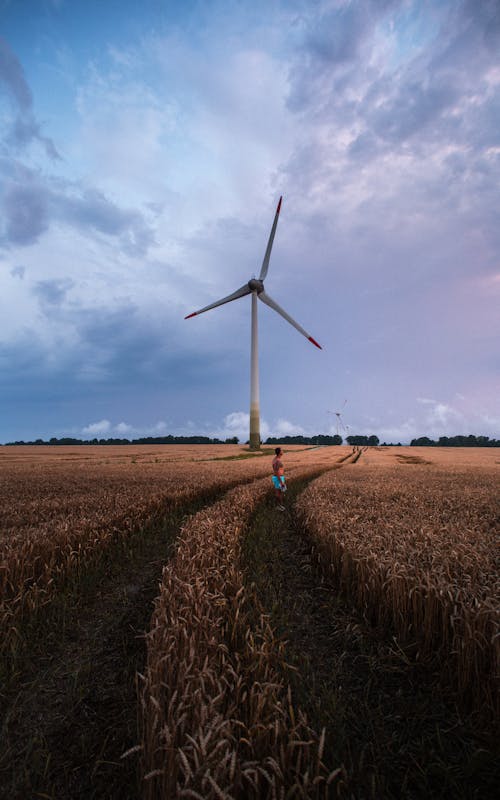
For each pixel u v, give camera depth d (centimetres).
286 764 219
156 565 773
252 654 330
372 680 393
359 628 486
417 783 266
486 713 323
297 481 2244
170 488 1575
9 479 2202
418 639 435
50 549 664
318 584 669
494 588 414
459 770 277
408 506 1163
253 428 7894
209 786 198
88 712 340
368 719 330
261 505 1388
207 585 448
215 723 216
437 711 346
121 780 262
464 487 1786
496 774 277
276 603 543
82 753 292
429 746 301
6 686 376
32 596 531
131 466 3606
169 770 199
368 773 267
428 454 8406
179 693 257
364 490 1574
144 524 1020
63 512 1084
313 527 862
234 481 2019
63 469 3186
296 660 420
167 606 399
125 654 438
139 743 288
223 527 771
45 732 317
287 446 13288
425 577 435
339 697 355
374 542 612
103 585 665
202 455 6938
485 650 342
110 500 1243
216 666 300
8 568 550
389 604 484
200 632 334
